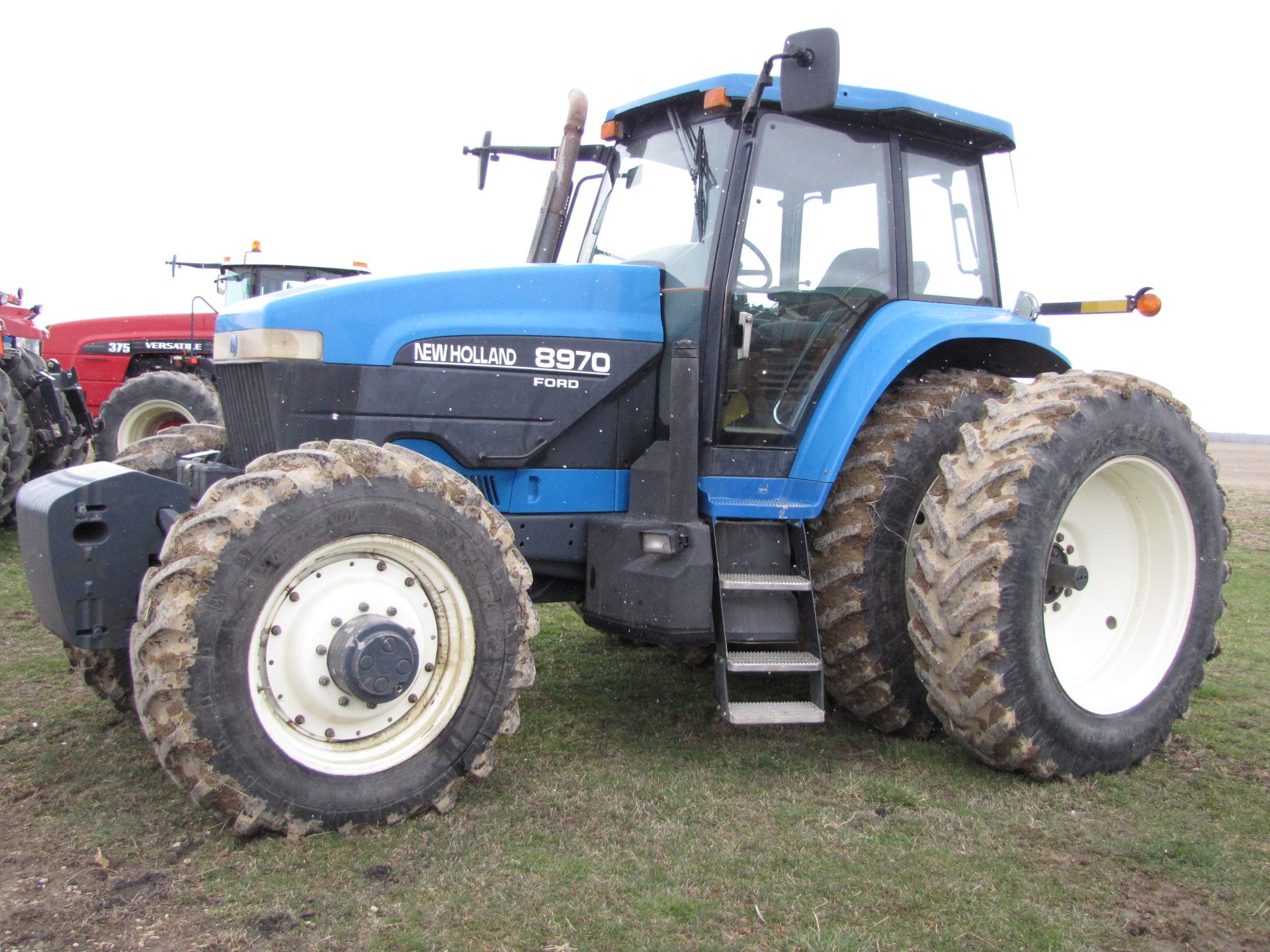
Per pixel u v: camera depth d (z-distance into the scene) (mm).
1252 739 3773
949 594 3201
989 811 3061
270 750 2658
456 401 3422
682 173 3760
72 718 3721
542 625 5438
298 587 2770
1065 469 3305
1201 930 2398
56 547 2873
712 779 3250
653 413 3742
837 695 3742
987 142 4066
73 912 2342
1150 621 3713
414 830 2799
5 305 8625
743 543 3510
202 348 9969
